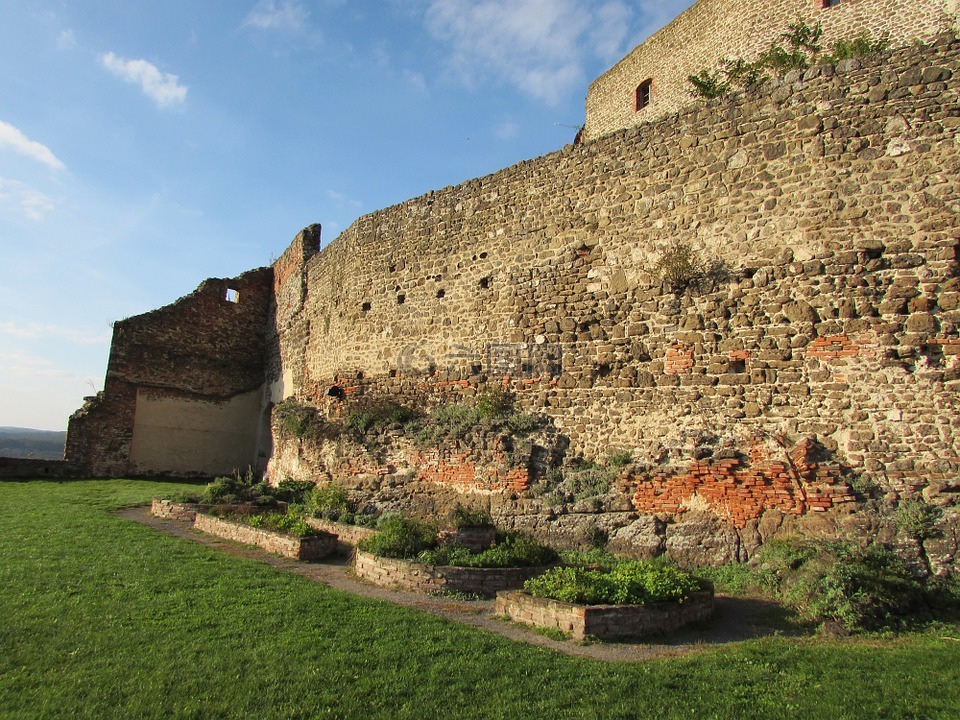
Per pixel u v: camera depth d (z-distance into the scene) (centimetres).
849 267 1080
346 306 1916
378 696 540
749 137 1217
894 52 1110
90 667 574
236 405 2695
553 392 1366
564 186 1455
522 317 1457
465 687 561
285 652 625
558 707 528
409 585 921
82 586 823
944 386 980
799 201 1145
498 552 979
